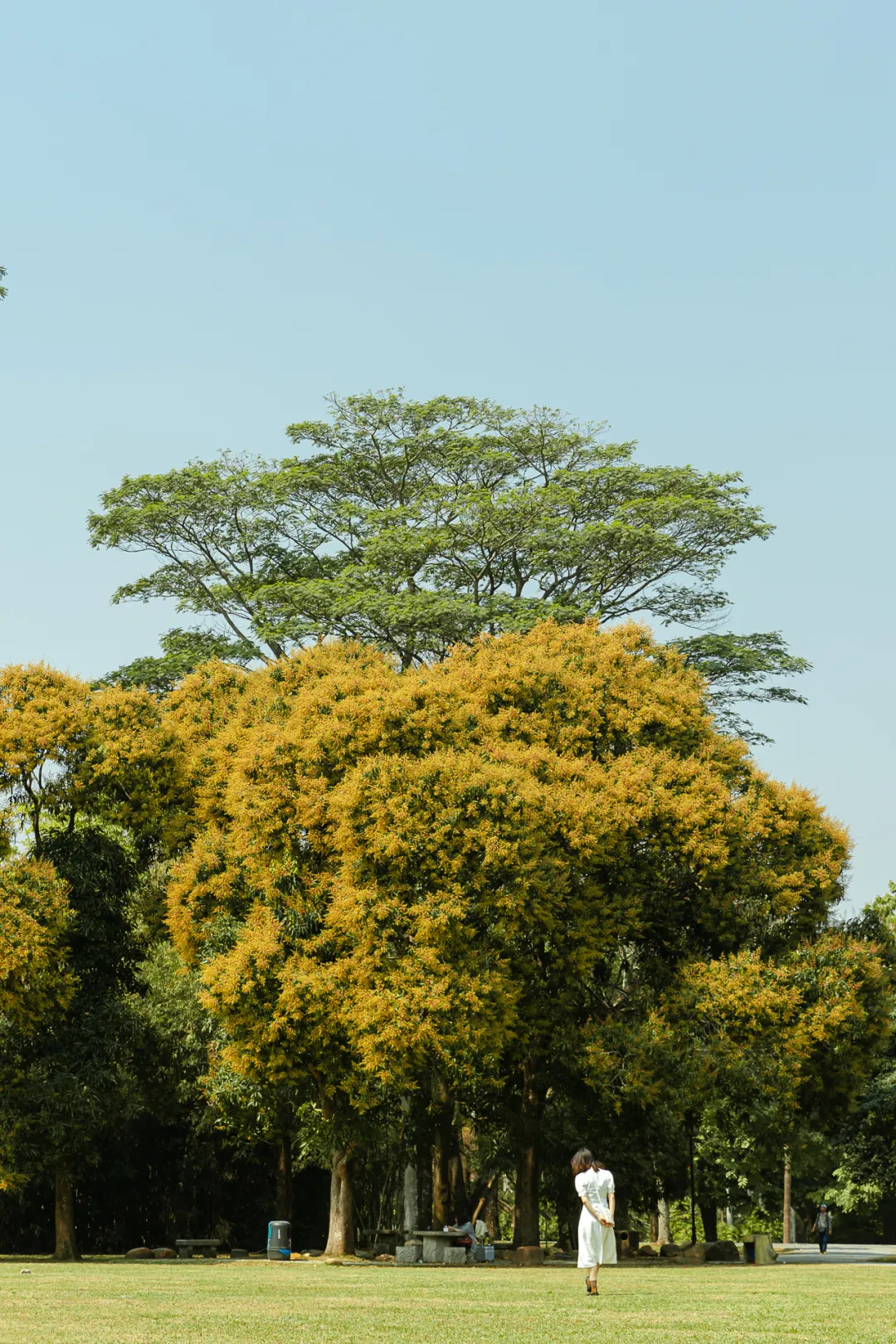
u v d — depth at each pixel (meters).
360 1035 28.98
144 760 34.66
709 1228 56.31
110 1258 35.34
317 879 31.05
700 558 44.66
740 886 33.28
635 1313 13.94
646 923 32.72
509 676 34.53
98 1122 32.34
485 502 44.19
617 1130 34.59
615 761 33.72
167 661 44.47
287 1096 33.38
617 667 35.56
